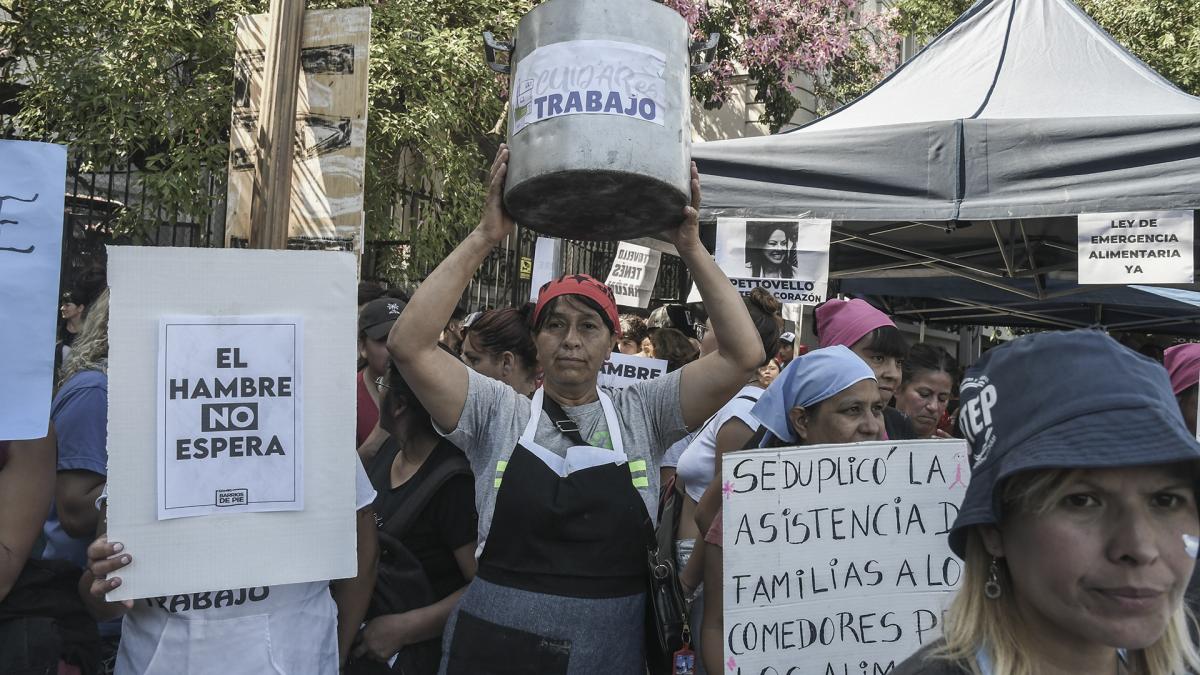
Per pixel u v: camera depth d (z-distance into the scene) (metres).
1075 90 4.81
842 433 2.64
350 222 3.26
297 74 3.25
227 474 2.07
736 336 2.45
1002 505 1.14
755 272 4.66
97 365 2.89
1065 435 1.06
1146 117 4.06
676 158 2.08
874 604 2.31
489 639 2.30
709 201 4.75
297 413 2.13
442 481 2.69
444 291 2.38
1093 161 4.12
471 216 8.88
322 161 3.32
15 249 1.99
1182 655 1.21
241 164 3.33
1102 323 10.30
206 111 7.72
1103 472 1.07
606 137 1.98
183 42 7.85
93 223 7.78
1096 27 5.27
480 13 9.20
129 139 7.38
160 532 2.01
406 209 9.17
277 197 3.18
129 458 2.00
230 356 2.09
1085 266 4.16
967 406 1.20
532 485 2.36
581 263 9.79
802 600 2.28
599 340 2.54
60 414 2.75
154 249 2.05
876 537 2.33
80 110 7.55
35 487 2.07
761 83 12.91
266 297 2.13
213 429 2.07
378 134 8.13
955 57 5.45
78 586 2.26
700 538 2.76
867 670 2.29
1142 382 1.08
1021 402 1.12
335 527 2.14
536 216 2.26
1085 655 1.15
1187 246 4.02
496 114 9.41
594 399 2.60
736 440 3.04
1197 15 12.09
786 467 2.32
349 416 2.16
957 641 1.21
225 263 2.10
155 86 7.73
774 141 4.64
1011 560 1.15
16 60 8.23
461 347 4.27
